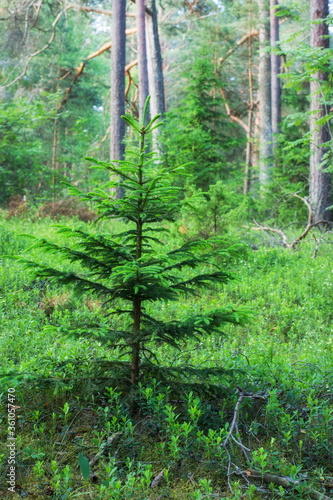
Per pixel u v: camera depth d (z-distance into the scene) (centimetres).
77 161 2012
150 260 395
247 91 3231
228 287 852
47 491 314
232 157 2823
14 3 2378
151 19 2055
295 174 1689
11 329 605
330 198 1509
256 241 1234
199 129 1476
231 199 992
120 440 367
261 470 326
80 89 2797
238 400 400
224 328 679
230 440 361
